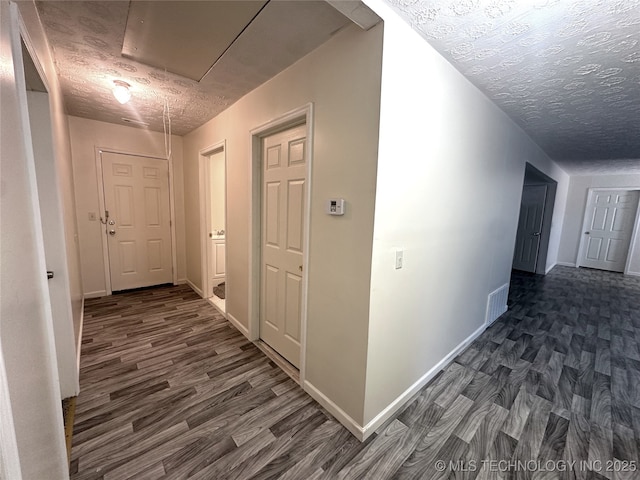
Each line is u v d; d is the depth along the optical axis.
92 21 1.42
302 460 1.39
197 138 3.55
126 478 1.27
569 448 1.50
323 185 1.63
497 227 2.83
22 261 0.76
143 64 1.87
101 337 2.58
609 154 4.05
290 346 2.18
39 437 0.83
